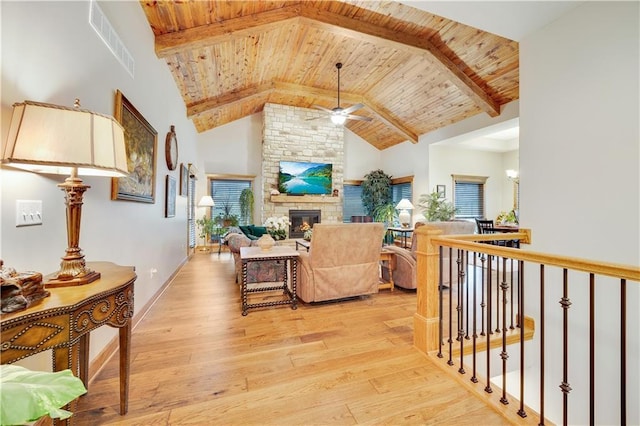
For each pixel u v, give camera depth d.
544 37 2.42
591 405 1.23
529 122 2.54
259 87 5.70
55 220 1.51
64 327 1.00
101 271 1.46
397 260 3.74
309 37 4.30
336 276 3.07
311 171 7.47
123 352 1.44
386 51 4.75
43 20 1.38
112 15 2.10
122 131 1.34
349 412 1.50
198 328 2.50
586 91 2.13
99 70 1.90
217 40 3.43
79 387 0.63
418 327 2.16
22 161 1.03
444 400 1.61
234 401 1.57
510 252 1.56
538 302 2.47
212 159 7.49
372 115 7.11
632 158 1.89
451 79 4.78
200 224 7.23
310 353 2.09
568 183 2.25
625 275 1.08
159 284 3.44
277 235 5.00
